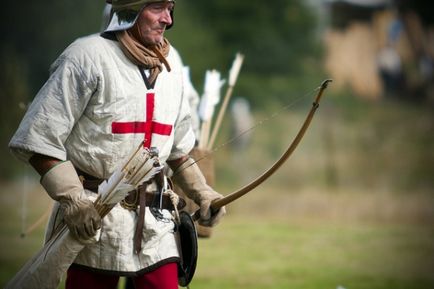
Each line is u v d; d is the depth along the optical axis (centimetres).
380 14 8338
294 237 2625
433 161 4900
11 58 5191
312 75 7194
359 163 4875
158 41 1067
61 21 5997
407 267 2141
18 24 5962
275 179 4534
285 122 6144
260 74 6994
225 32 6925
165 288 1062
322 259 2230
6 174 4388
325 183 4397
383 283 1938
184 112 1123
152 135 1070
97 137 1052
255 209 3475
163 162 1088
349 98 7394
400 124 6369
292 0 7281
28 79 5903
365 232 2777
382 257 2288
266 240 2553
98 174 1061
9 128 4544
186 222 1087
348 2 8100
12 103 4600
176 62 1107
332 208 3466
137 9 1052
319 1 7888
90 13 6009
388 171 4669
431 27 8556
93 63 1040
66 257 1011
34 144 1022
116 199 1005
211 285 1853
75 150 1055
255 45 6962
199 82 6384
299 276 1980
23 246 2367
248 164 5047
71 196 1012
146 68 1064
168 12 1069
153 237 1063
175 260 1077
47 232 1077
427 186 4209
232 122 5144
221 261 2172
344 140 5641
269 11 7162
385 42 8238
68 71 1036
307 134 5803
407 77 8150
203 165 1405
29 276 1018
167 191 1087
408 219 3228
